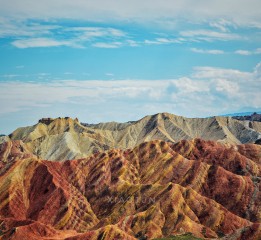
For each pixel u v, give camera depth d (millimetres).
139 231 149250
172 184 170125
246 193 176125
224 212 161000
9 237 142250
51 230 151625
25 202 184750
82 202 184875
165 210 159125
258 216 167375
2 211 179000
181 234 147875
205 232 151625
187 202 164500
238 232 126125
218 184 181500
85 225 174125
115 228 138000
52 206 180000
